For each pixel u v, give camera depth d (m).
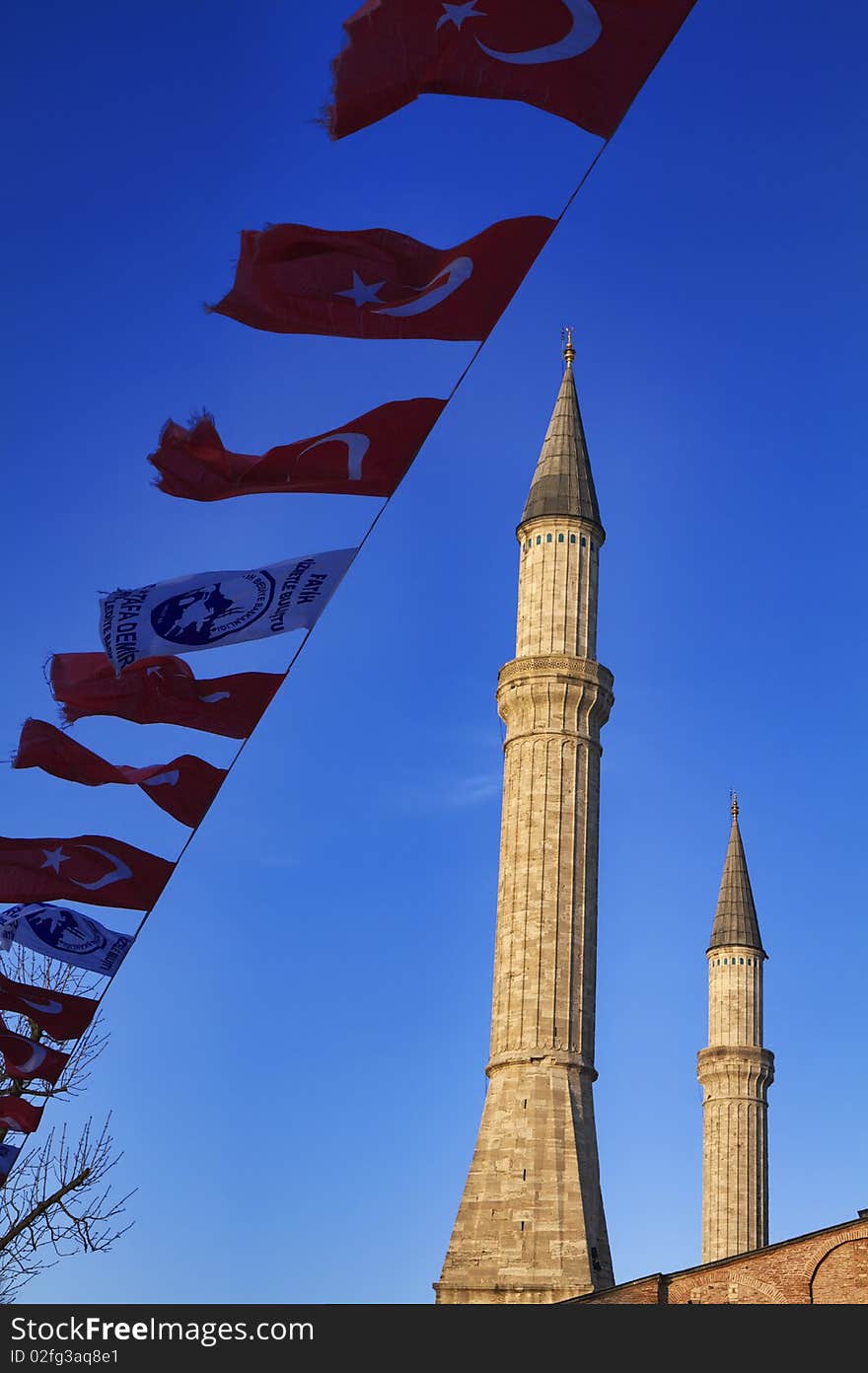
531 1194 60.09
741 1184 88.00
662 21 19.00
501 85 19.48
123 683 29.02
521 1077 62.91
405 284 21.44
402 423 23.61
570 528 71.69
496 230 20.95
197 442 23.86
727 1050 90.88
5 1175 38.62
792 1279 48.28
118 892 32.50
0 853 31.95
